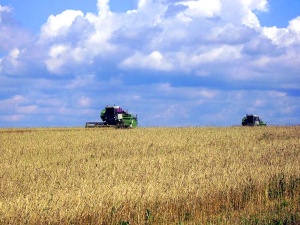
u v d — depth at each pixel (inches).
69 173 837.2
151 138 1668.3
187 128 2283.5
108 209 560.4
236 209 635.5
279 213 565.0
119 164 959.0
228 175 770.2
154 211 585.3
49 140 1555.1
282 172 796.0
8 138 1600.6
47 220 514.0
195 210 606.9
